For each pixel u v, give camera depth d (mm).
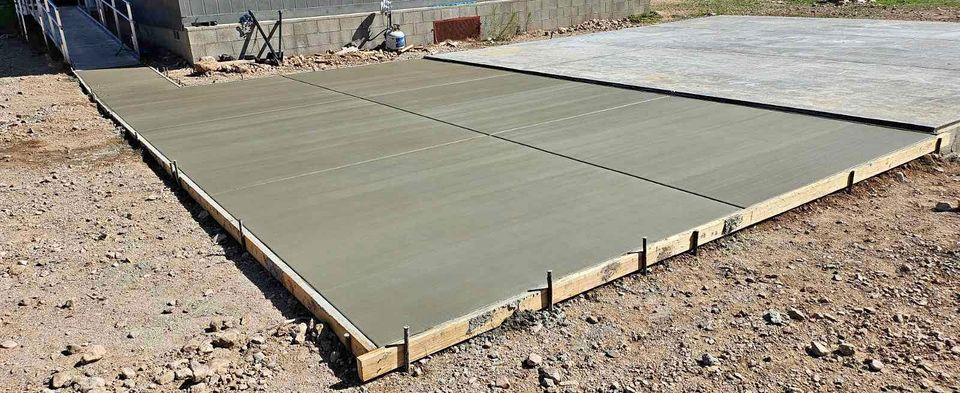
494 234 4074
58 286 3727
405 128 6621
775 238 4117
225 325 3264
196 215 4801
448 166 5391
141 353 3068
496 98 7824
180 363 2973
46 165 5977
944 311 3227
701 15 16000
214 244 4281
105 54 11828
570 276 3436
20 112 7914
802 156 5285
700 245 3980
